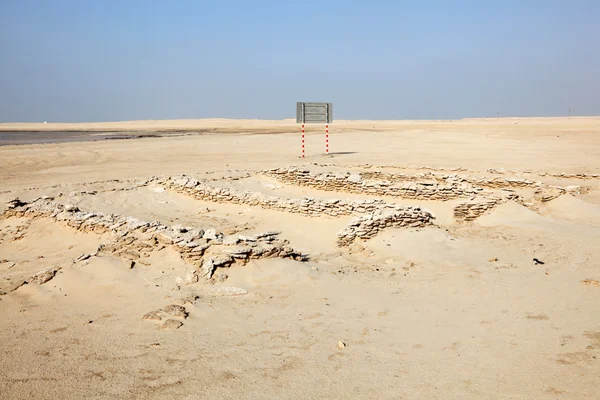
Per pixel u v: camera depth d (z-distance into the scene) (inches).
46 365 252.8
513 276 381.7
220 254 386.0
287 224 577.0
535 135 2178.9
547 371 236.7
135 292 350.9
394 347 269.1
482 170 989.2
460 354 258.2
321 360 255.8
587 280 359.9
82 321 310.0
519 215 584.7
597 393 215.5
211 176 950.4
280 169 829.2
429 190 653.9
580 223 575.8
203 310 321.7
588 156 1373.0
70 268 382.6
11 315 320.5
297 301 338.6
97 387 231.0
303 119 1477.6
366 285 372.2
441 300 338.0
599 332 275.1
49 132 3425.2
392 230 499.5
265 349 269.0
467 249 462.0
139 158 1444.4
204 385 232.2
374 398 219.6
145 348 271.6
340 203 566.6
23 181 989.2
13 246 502.6
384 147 1756.9
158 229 433.4
